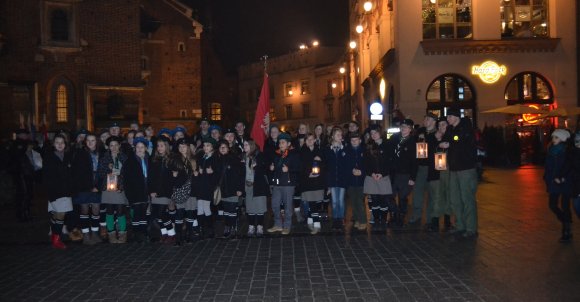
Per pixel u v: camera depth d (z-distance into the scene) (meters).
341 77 59.62
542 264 7.39
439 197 10.05
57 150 9.37
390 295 6.23
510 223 10.46
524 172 21.52
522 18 24.70
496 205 12.83
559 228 9.86
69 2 29.45
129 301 6.26
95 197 9.77
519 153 24.36
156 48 38.00
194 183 9.69
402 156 10.59
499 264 7.46
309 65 64.81
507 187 16.47
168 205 9.62
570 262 7.46
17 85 28.30
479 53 24.12
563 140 8.68
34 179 13.37
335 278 7.01
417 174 10.76
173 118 38.41
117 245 9.54
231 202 9.88
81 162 9.58
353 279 6.94
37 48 28.86
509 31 24.66
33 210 14.58
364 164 10.41
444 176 9.95
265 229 10.91
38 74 28.91
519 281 6.63
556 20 24.47
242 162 10.01
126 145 10.80
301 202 12.11
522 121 25.62
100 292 6.64
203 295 6.41
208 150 9.88
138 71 31.25
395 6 24.62
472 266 7.39
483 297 6.06
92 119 29.98
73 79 29.59
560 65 24.47
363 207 10.52
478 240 9.05
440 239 9.31
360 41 38.25
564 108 22.91
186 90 38.91
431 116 10.40
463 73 24.08
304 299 6.17
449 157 9.51
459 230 9.52
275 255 8.45
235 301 6.16
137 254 8.76
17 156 12.51
